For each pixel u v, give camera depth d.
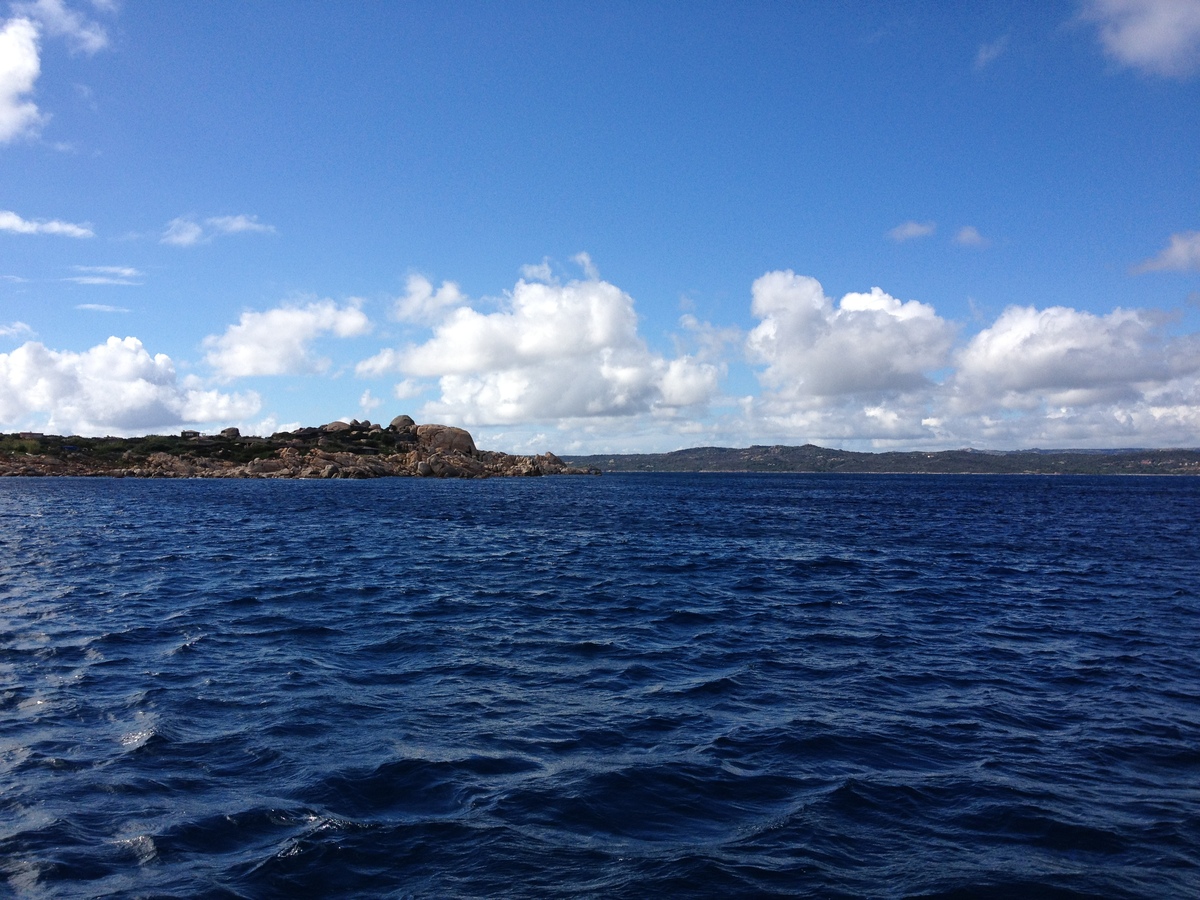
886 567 31.75
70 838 7.80
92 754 10.09
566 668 15.04
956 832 8.34
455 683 13.84
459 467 177.50
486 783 9.36
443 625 18.98
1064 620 20.58
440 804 8.75
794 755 10.53
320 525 50.84
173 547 35.91
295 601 21.92
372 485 127.38
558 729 11.45
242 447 186.50
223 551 34.56
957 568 31.59
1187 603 23.39
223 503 74.88
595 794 9.10
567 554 35.88
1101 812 8.90
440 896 6.84
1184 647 17.47
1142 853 7.95
